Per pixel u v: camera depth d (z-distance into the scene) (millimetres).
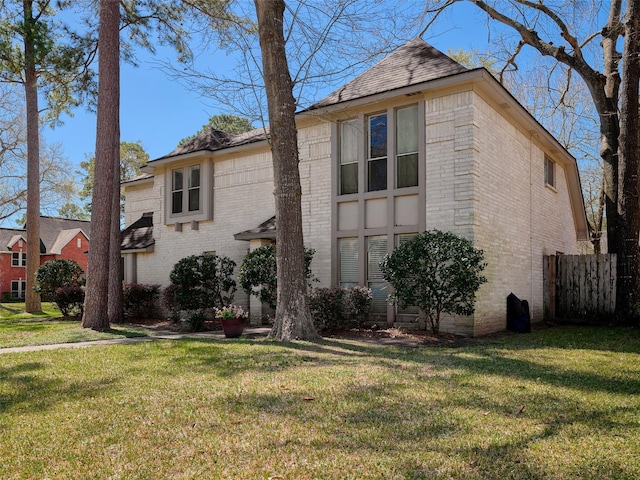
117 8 11883
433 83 10258
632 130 11938
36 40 16281
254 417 4121
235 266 14359
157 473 3047
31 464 3219
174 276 13336
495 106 11242
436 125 10516
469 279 8883
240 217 14742
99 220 11523
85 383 5500
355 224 11617
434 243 9180
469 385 5195
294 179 9125
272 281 11234
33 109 19297
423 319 10422
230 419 4074
